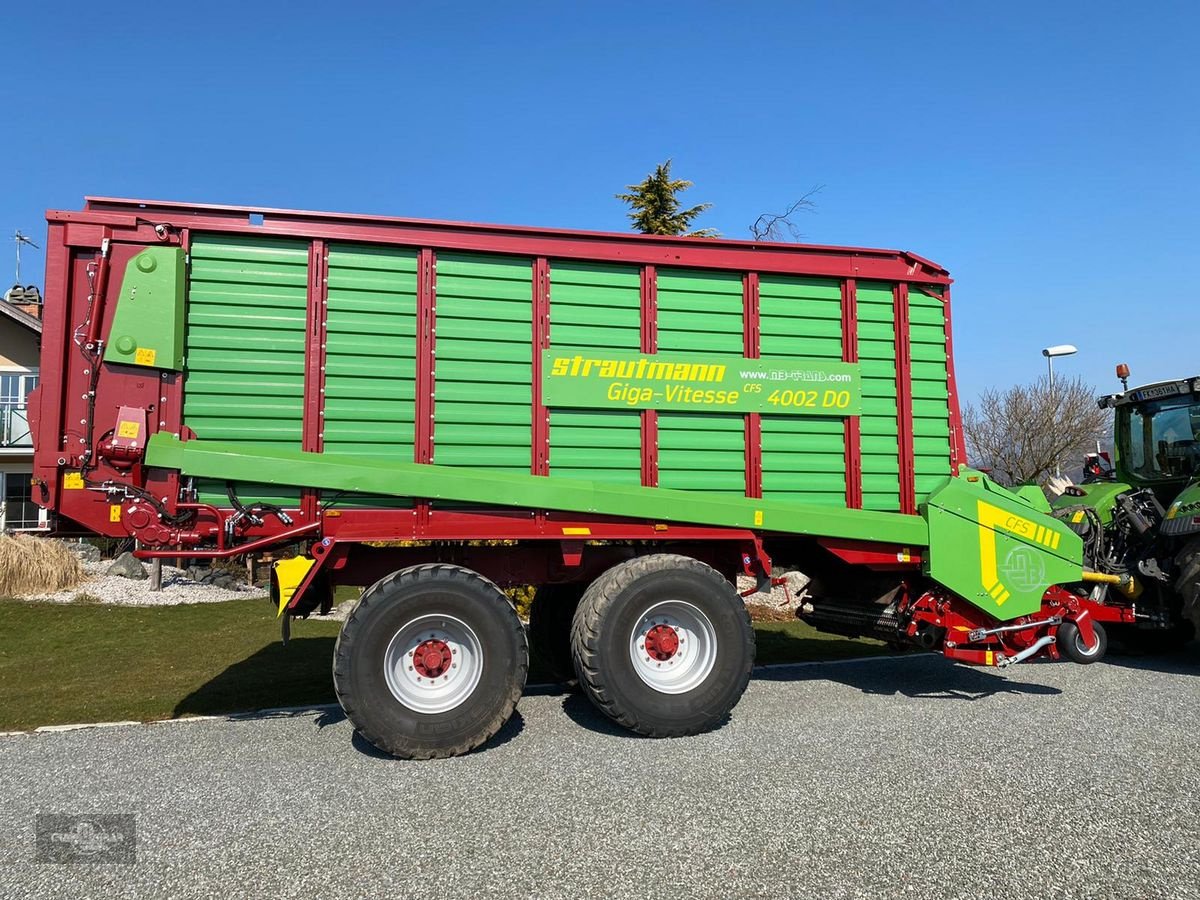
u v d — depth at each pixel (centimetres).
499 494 460
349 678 407
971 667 650
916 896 270
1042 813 338
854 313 544
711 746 433
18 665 716
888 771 389
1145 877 283
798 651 748
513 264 488
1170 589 668
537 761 409
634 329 503
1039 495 580
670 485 501
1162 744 431
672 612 466
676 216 1778
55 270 426
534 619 629
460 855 300
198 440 436
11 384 1809
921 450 550
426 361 468
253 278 452
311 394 452
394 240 466
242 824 329
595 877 282
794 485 523
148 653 769
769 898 268
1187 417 734
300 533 445
